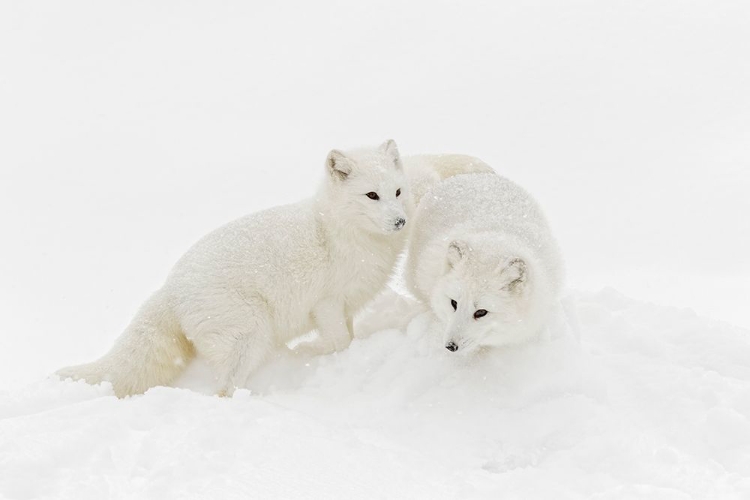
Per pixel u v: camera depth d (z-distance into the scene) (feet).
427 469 19.56
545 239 26.45
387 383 24.73
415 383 24.21
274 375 26.99
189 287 26.14
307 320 28.14
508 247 24.22
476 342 23.81
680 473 18.71
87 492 17.33
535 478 18.99
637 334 26.78
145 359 25.80
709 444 20.65
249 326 26.22
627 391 23.77
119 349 25.99
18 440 19.53
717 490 17.92
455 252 23.88
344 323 28.30
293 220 27.91
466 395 23.77
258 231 27.27
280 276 26.81
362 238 28.14
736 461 19.76
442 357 24.93
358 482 18.22
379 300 30.99
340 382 25.45
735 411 21.49
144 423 21.13
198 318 25.91
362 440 21.27
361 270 28.25
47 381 25.22
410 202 29.73
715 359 25.31
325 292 28.04
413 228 28.91
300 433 20.68
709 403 22.31
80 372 25.52
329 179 28.04
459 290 23.65
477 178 28.73
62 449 19.10
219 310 25.89
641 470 19.01
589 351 26.35
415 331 25.94
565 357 24.44
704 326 27.12
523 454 20.98
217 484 17.67
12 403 23.67
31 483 17.69
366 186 27.55
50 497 17.28
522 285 23.58
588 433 21.21
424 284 26.05
